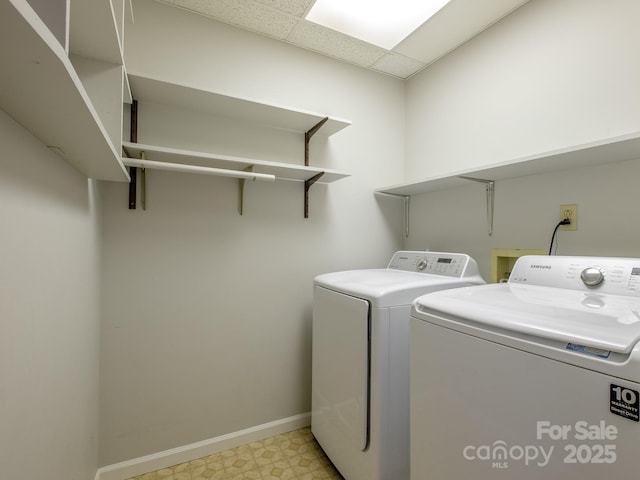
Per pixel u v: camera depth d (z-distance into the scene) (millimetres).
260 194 1924
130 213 1602
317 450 1805
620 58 1297
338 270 2184
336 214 2180
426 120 2254
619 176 1321
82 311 1150
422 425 1021
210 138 1769
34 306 720
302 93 2025
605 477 611
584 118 1408
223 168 1787
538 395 713
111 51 965
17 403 633
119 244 1579
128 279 1600
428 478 996
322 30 1852
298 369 2037
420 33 1877
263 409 1935
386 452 1279
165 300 1682
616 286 993
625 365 589
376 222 2336
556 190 1530
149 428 1651
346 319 1462
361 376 1349
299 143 2031
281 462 1703
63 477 930
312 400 1834
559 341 689
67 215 960
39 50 384
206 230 1775
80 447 1143
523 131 1652
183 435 1727
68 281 972
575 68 1440
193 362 1749
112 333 1567
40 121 634
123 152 1440
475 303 943
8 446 594
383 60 2176
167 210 1682
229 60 1807
